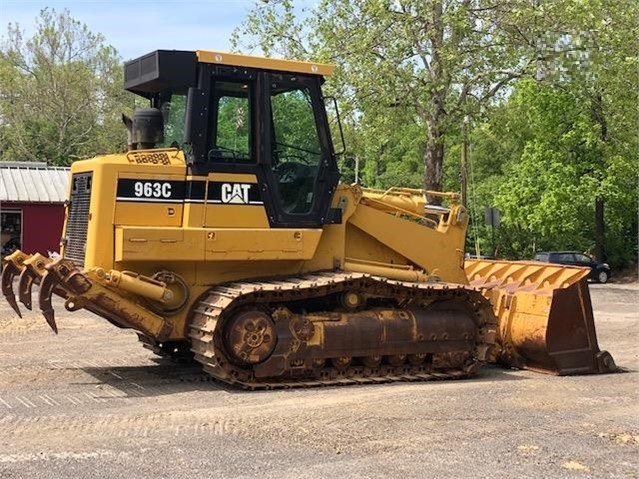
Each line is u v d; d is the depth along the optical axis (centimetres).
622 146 3644
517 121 2875
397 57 2534
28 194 3075
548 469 613
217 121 915
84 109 5444
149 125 950
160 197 903
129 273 885
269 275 963
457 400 848
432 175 2691
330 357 928
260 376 900
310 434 698
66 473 588
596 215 3850
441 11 2545
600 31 2594
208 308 895
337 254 997
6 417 758
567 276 1070
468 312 1015
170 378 968
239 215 923
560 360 1026
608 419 778
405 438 692
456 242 1081
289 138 952
